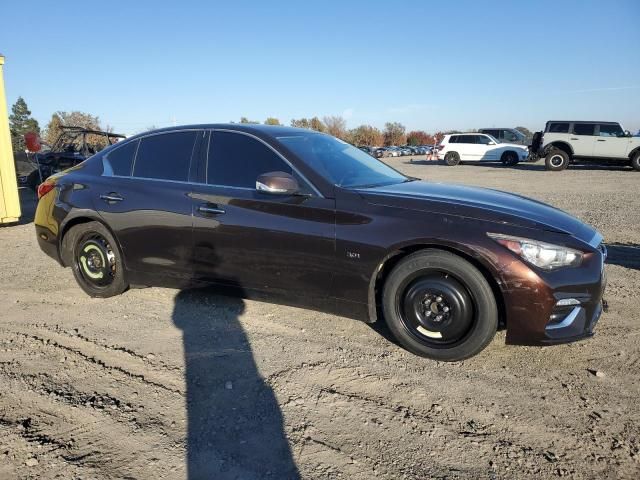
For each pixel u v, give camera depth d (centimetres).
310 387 295
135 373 313
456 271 305
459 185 418
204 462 229
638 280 506
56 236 466
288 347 349
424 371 313
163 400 282
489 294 301
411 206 325
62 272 558
